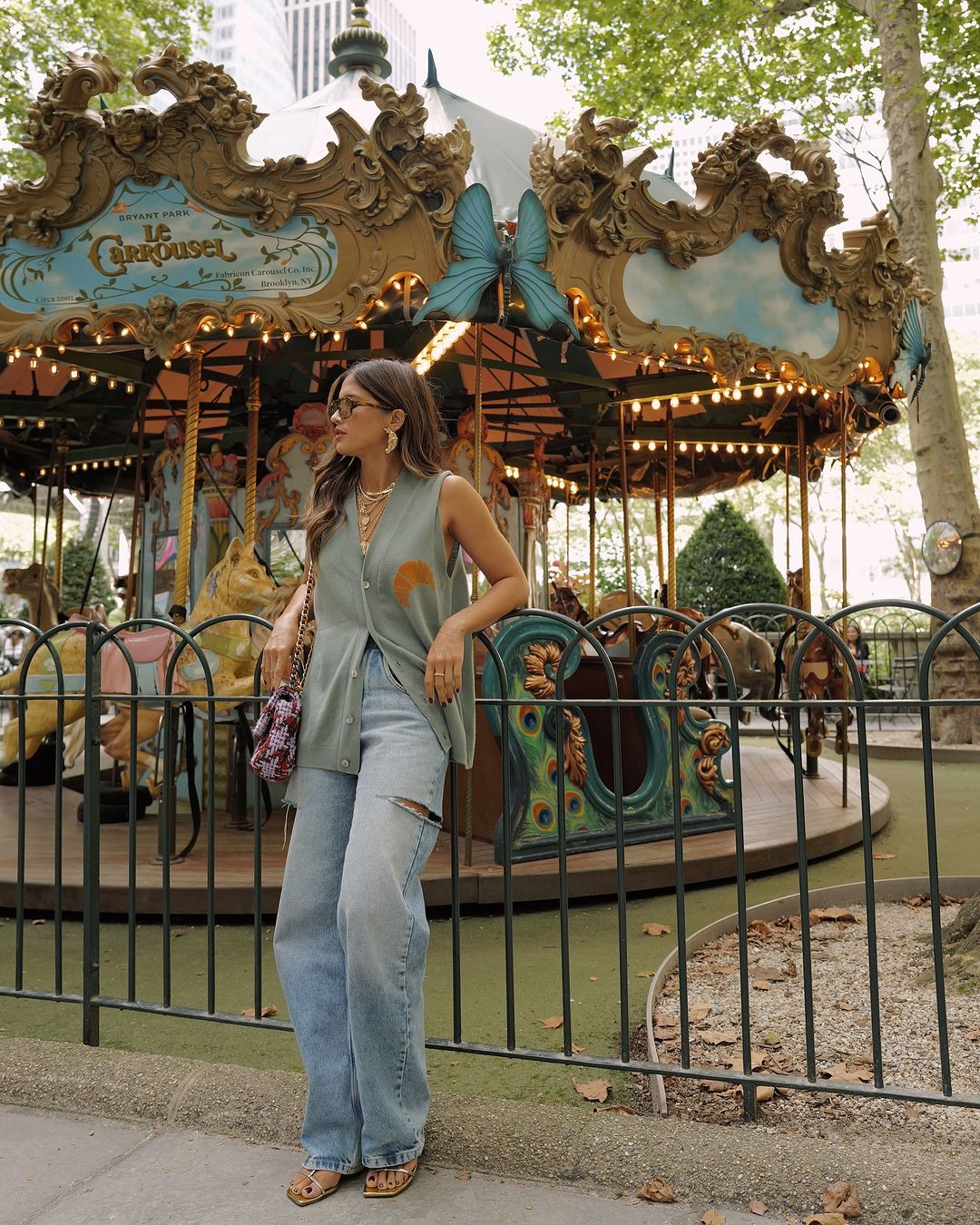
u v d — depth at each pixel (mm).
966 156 13867
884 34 12000
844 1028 3016
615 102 14398
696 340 5629
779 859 5375
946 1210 1916
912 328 6688
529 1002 3469
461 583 2363
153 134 4918
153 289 5055
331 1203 2049
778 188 5648
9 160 15219
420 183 4828
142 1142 2357
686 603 19812
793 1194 2002
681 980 2395
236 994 3615
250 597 5574
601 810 5258
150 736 5934
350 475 2359
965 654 11516
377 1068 2072
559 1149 2172
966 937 3572
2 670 12914
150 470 9680
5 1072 2645
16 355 5953
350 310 4953
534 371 7391
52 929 4520
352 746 2176
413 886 2148
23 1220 2004
